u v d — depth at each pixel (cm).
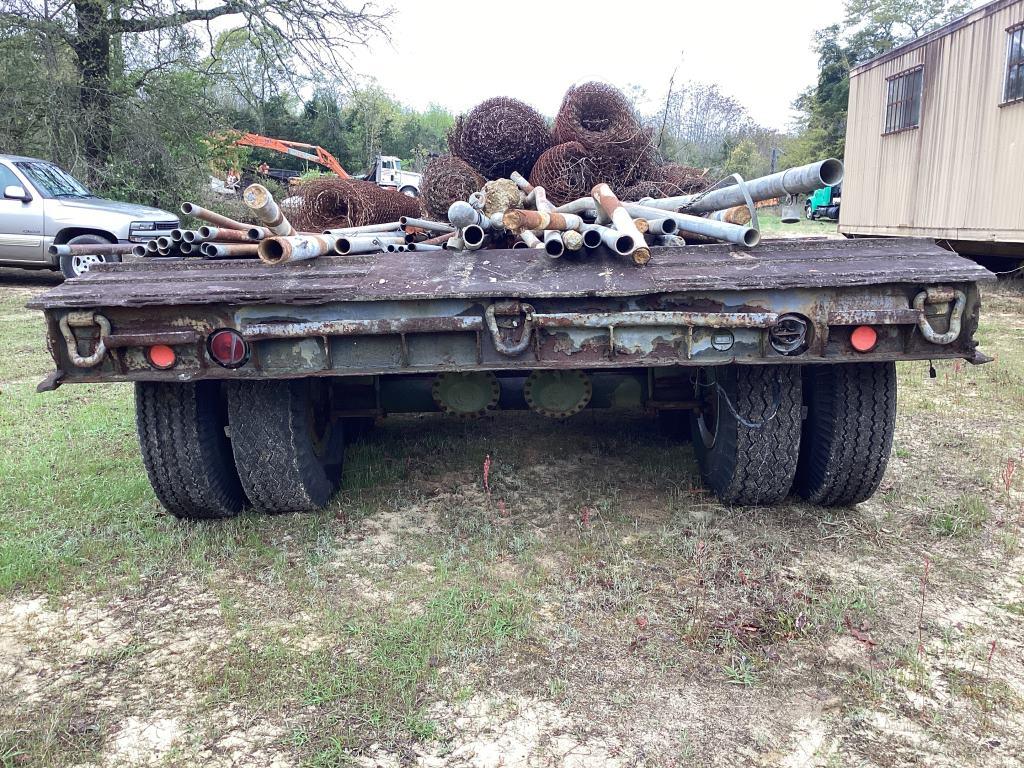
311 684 239
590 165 442
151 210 1163
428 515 366
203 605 290
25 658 259
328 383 366
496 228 342
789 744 214
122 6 1558
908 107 1208
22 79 1486
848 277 267
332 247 319
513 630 266
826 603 282
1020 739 215
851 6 4016
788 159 3966
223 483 348
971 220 1041
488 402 345
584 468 422
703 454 376
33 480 410
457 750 212
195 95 1664
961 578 304
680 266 285
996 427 494
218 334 278
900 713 226
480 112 472
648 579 302
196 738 218
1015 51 939
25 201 1065
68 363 284
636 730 219
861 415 324
